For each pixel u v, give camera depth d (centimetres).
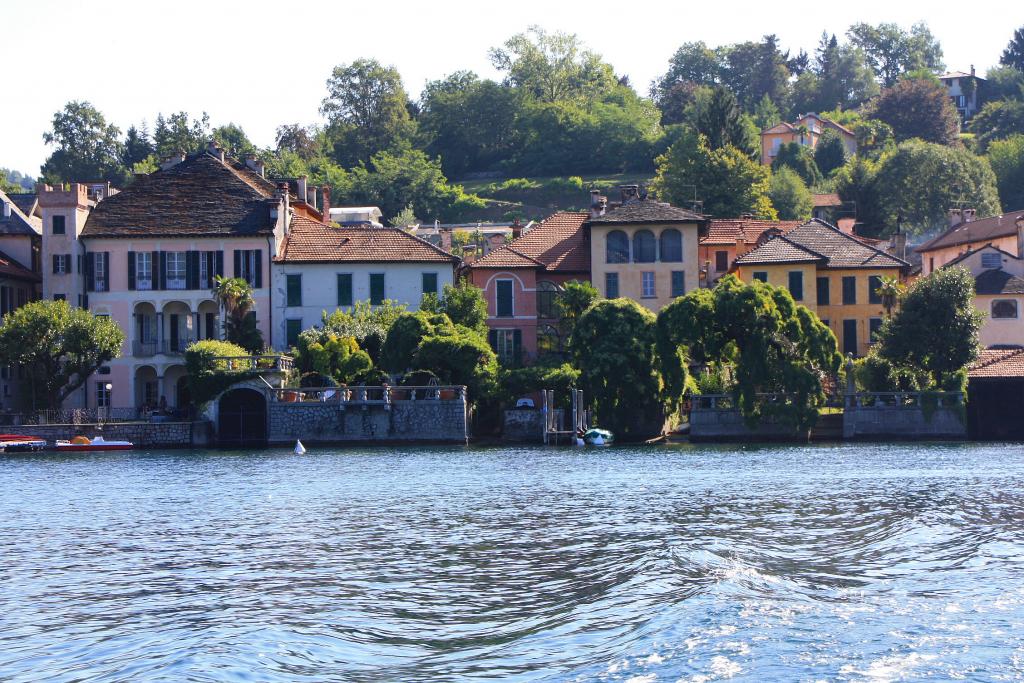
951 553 3553
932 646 2459
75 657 2597
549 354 9725
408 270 9825
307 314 9762
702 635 2562
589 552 3734
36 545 4116
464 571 3491
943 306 8675
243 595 3209
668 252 10156
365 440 8344
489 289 9975
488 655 2539
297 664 2484
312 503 5125
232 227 9762
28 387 9188
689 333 8500
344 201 19775
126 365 9631
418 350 8656
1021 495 4997
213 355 8488
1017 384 8500
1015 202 19500
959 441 8425
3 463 7362
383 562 3666
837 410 9125
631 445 8412
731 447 8094
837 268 10569
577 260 10338
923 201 16738
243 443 8431
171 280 9756
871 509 4594
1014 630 2586
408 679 2377
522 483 5812
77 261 9731
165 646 2644
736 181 15188
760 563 3412
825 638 2528
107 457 7731
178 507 5066
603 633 2669
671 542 3809
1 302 9525
